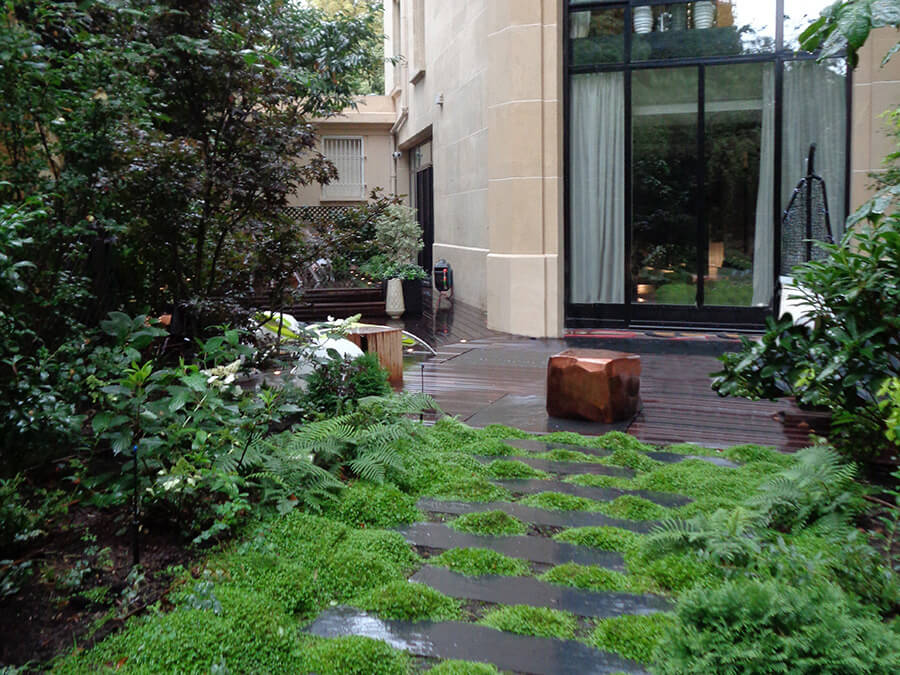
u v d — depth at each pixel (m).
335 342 6.40
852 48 3.20
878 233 3.91
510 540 3.71
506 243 10.44
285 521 3.63
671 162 10.13
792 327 4.26
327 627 2.93
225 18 5.79
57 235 4.50
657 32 9.97
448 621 2.97
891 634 2.36
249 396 4.38
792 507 3.75
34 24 4.59
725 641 2.38
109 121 4.85
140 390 3.57
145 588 3.04
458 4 12.99
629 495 4.15
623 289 10.48
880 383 3.86
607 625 2.85
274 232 5.67
